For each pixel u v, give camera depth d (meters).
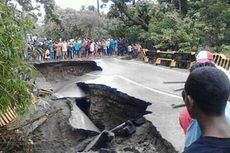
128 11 39.91
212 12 27.14
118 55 36.75
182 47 27.25
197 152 2.24
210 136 2.30
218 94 2.36
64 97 18.81
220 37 26.02
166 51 27.98
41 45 31.05
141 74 22.55
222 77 2.41
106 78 21.81
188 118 4.33
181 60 25.20
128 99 15.64
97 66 28.03
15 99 9.12
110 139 12.35
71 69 29.62
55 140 13.94
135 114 15.41
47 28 45.50
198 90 2.39
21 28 9.18
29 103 9.43
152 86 18.02
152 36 30.80
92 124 16.88
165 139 9.92
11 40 8.78
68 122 14.81
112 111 17.00
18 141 10.66
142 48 34.06
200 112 2.41
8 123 10.38
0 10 8.96
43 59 30.86
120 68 26.31
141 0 39.66
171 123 11.24
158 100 14.60
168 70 23.95
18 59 9.08
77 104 19.22
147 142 11.27
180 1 35.91
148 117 12.05
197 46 26.86
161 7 37.19
